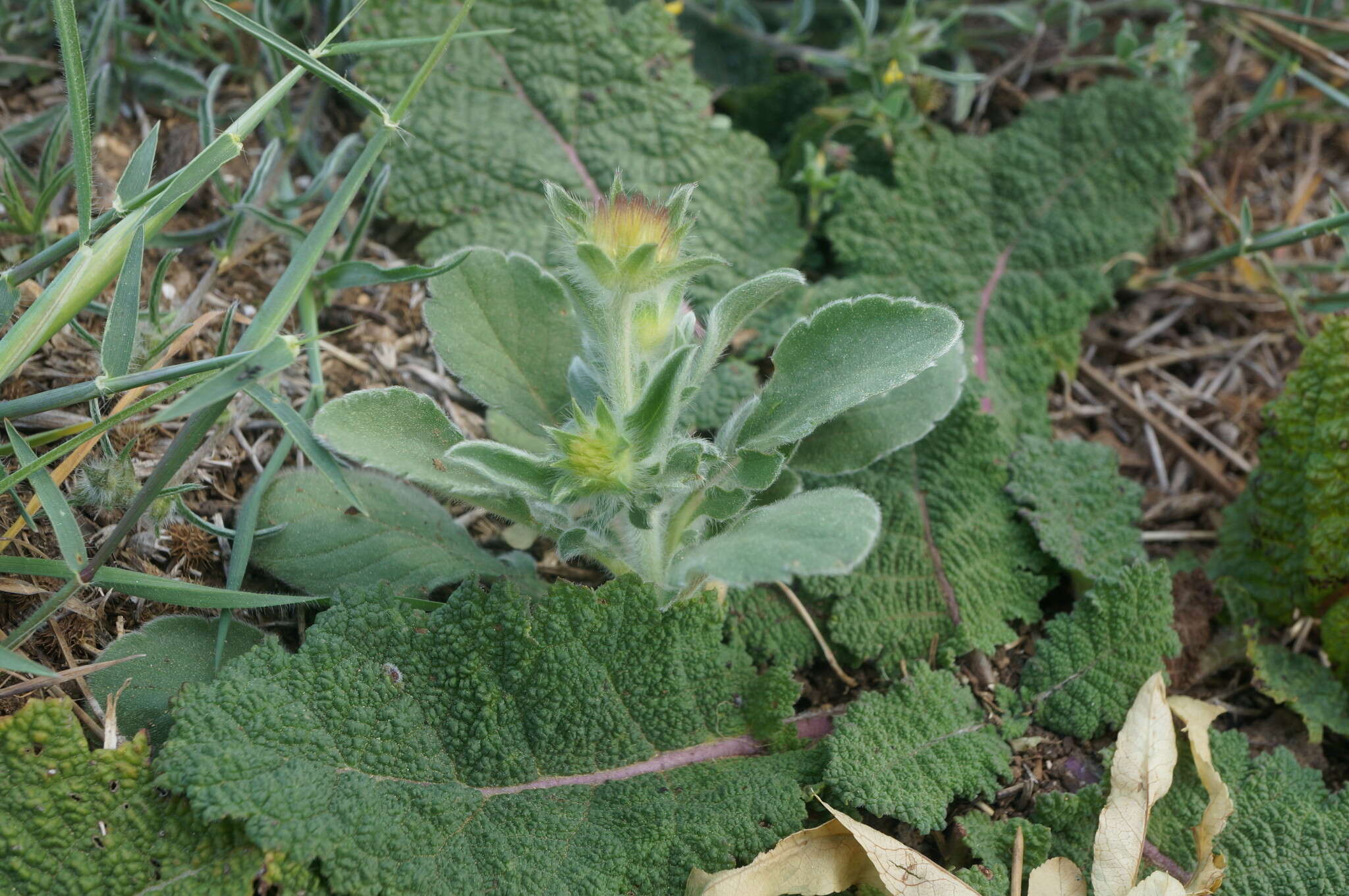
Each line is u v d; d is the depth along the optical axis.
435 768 0.48
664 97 0.59
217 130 0.59
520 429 0.54
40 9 0.58
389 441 0.48
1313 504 0.54
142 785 0.46
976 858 0.50
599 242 0.46
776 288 0.48
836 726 0.50
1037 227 0.60
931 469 0.55
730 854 0.48
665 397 0.46
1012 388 0.59
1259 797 0.50
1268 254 0.63
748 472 0.49
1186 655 0.54
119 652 0.48
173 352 0.52
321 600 0.49
